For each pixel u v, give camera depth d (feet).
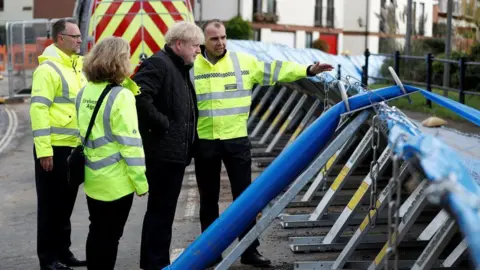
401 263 20.30
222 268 17.02
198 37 19.38
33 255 23.29
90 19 43.86
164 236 19.66
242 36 159.84
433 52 82.48
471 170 13.52
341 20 194.08
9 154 45.19
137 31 43.88
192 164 40.32
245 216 16.79
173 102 19.04
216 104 20.92
